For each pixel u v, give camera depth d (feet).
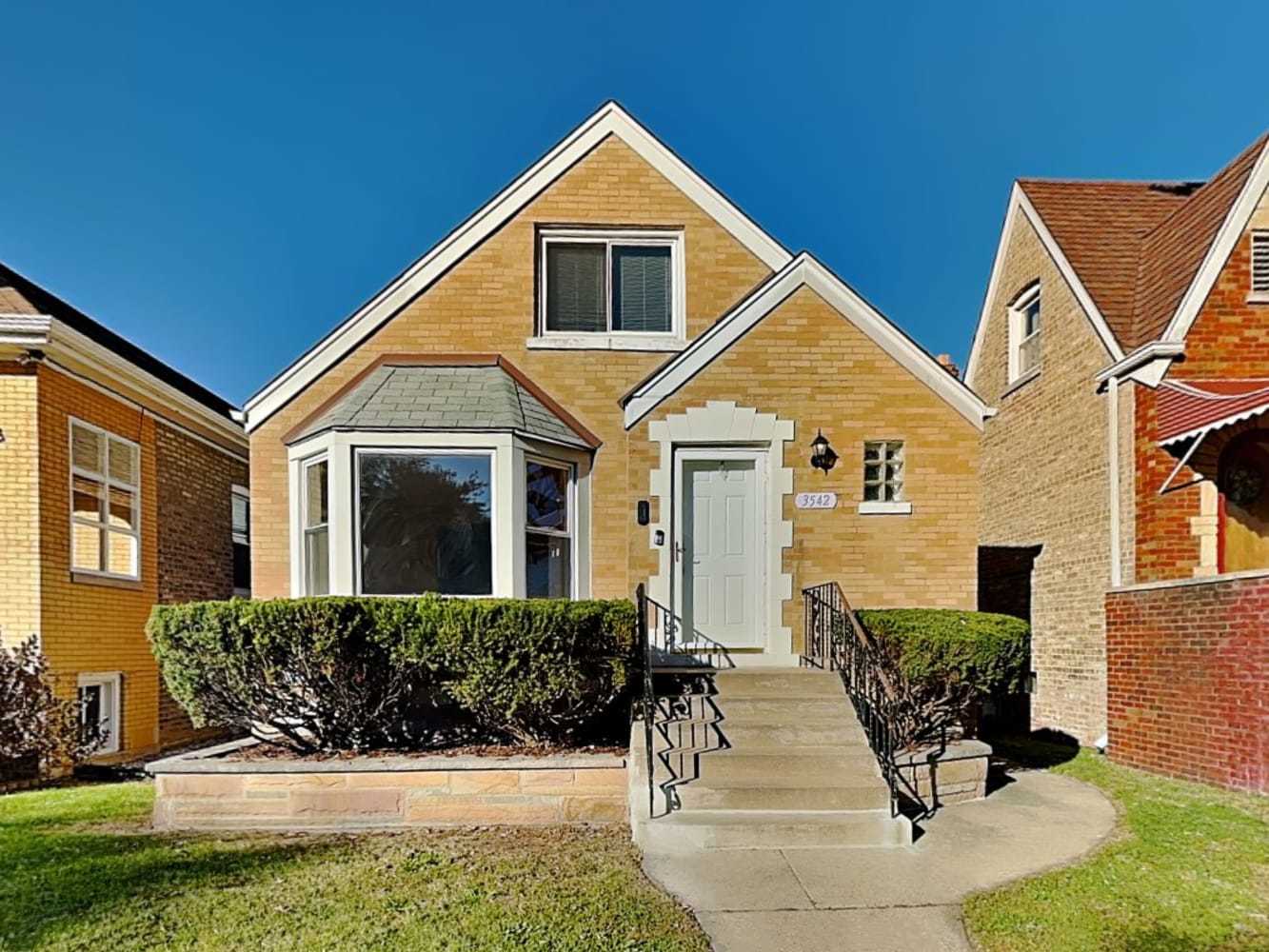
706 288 33.30
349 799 20.63
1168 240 37.96
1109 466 35.19
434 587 27.76
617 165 33.60
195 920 14.15
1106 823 21.47
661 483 30.19
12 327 29.60
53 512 31.19
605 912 14.79
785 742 22.54
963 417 30.71
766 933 14.38
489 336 32.53
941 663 24.30
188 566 43.52
